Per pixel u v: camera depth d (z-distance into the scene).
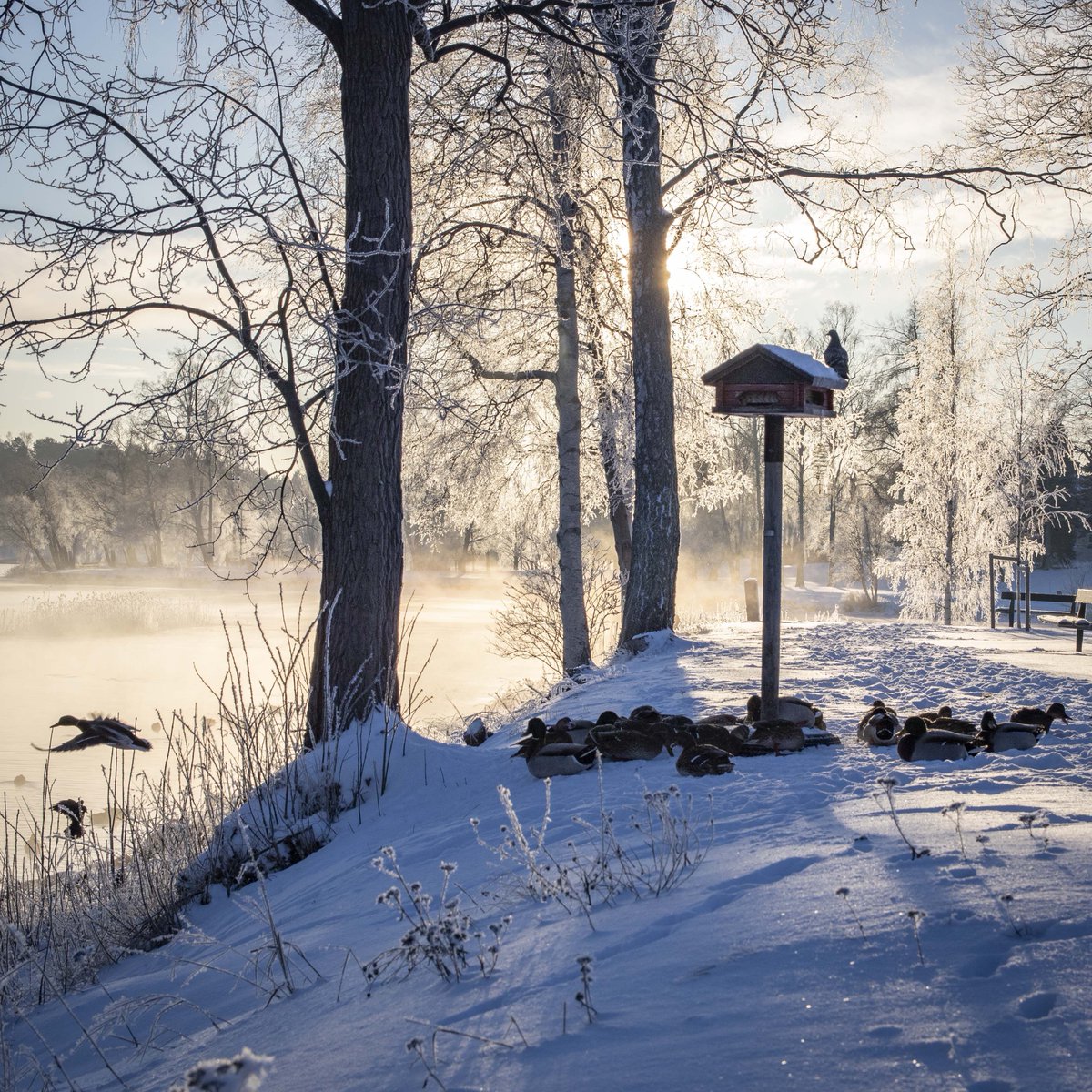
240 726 9.50
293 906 6.81
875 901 3.75
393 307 10.77
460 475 22.30
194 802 9.39
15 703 24.72
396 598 10.66
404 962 4.33
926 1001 2.86
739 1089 2.51
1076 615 22.31
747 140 13.94
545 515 24.30
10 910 8.16
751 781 6.93
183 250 10.09
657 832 5.74
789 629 20.58
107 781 8.80
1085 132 17.45
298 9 11.20
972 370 34.31
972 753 7.51
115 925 7.91
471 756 9.46
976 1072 2.43
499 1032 3.21
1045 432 31.42
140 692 26.25
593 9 12.66
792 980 3.14
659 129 17.52
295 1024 4.09
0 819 13.16
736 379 8.31
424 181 16.78
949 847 4.42
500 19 12.52
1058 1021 2.63
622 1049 2.87
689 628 20.88
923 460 36.06
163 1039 4.83
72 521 82.62
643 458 18.84
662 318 18.70
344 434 10.55
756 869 4.48
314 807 8.88
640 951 3.69
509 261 19.33
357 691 10.20
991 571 24.05
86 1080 4.51
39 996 6.54
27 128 9.91
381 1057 3.26
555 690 16.02
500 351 21.28
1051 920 3.33
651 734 8.44
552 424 23.23
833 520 66.44
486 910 4.98
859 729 8.47
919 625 22.53
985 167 17.86
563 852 5.76
